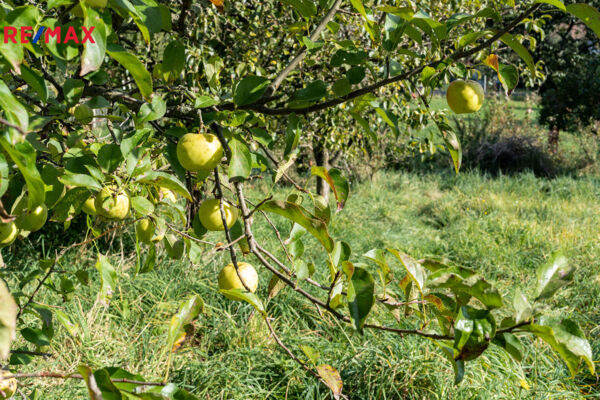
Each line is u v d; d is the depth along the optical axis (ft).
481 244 20.11
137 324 12.73
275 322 13.17
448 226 24.26
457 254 19.75
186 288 14.47
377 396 10.27
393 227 24.11
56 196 4.56
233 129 5.07
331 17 5.66
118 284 13.83
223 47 14.14
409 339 11.48
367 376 10.71
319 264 17.48
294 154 4.64
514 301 3.52
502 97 43.75
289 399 10.49
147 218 5.64
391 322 12.45
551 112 39.29
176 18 10.55
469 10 14.64
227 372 10.75
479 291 3.54
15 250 15.90
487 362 11.08
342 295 4.26
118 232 17.08
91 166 4.44
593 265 17.71
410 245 20.65
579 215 24.89
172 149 4.88
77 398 9.77
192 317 4.12
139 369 10.88
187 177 6.17
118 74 12.73
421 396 10.43
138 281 14.35
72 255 15.58
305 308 13.93
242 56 13.33
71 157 4.74
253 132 5.21
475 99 4.90
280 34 14.16
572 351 3.34
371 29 5.05
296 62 5.45
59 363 10.59
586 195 29.19
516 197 28.76
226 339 12.32
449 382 10.38
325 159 23.26
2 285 2.93
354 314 3.59
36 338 5.89
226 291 4.35
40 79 3.64
